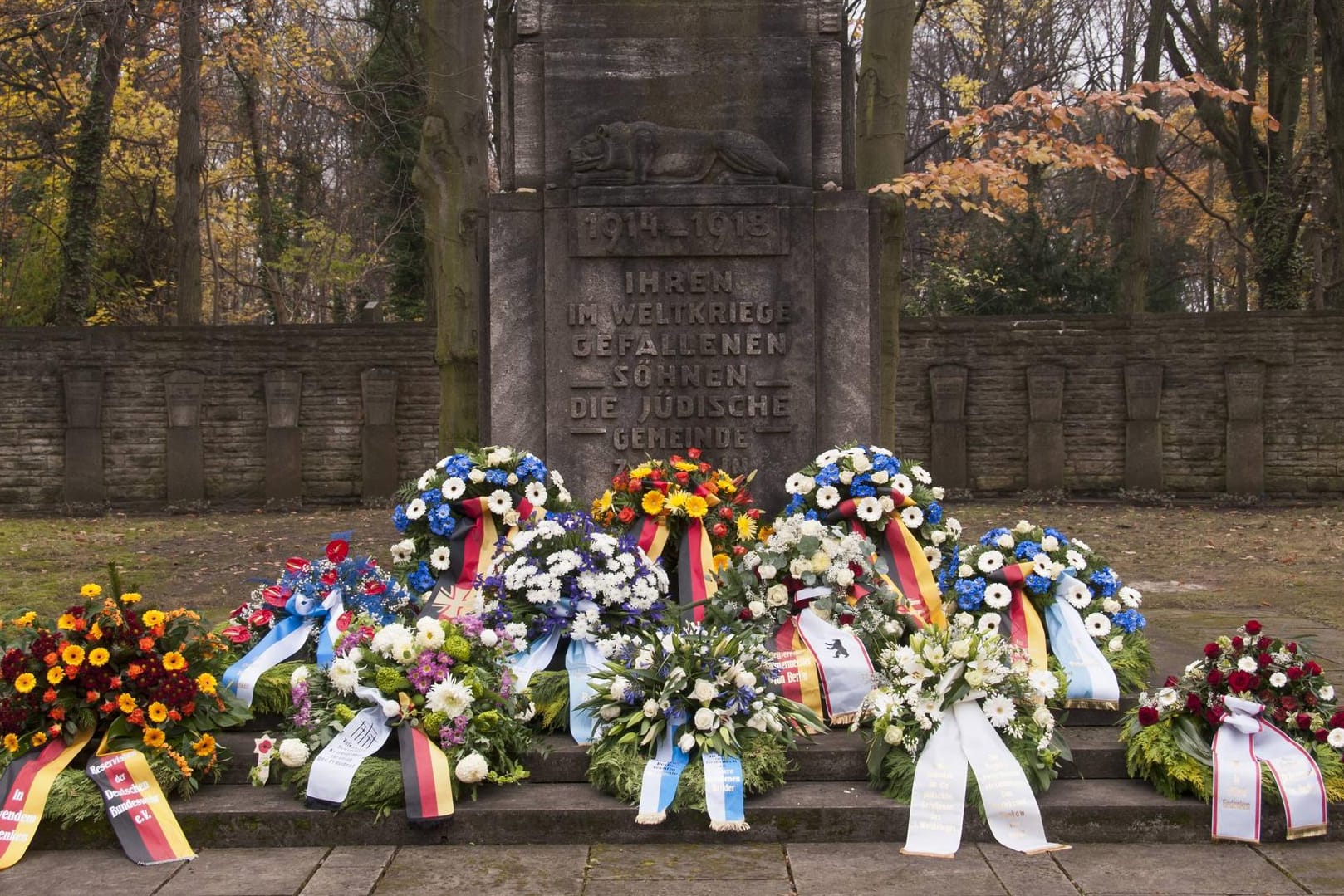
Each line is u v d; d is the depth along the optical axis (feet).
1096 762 16.83
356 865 14.75
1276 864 14.62
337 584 19.40
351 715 16.29
